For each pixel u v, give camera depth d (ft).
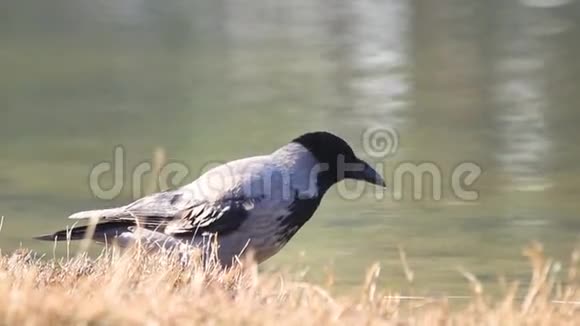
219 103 71.26
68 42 100.32
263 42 98.07
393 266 36.55
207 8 119.96
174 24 109.60
